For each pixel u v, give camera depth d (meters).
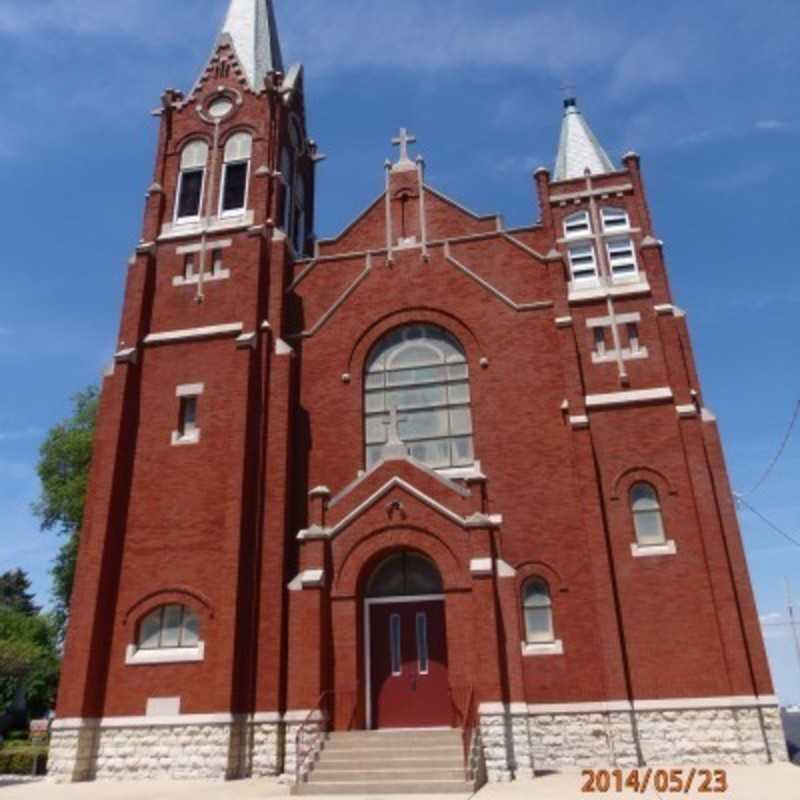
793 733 54.66
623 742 19.61
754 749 19.06
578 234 27.03
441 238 27.98
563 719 20.30
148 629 22.77
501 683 18.95
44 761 28.84
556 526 22.59
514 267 26.72
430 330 26.73
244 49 33.91
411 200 28.94
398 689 20.91
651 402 23.34
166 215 29.53
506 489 23.45
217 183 29.77
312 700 19.69
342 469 24.92
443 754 17.48
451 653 19.80
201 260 27.78
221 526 23.33
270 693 21.09
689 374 24.08
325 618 20.81
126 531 23.89
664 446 22.73
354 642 20.58
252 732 20.84
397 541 21.20
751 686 19.69
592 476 22.38
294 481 24.98
